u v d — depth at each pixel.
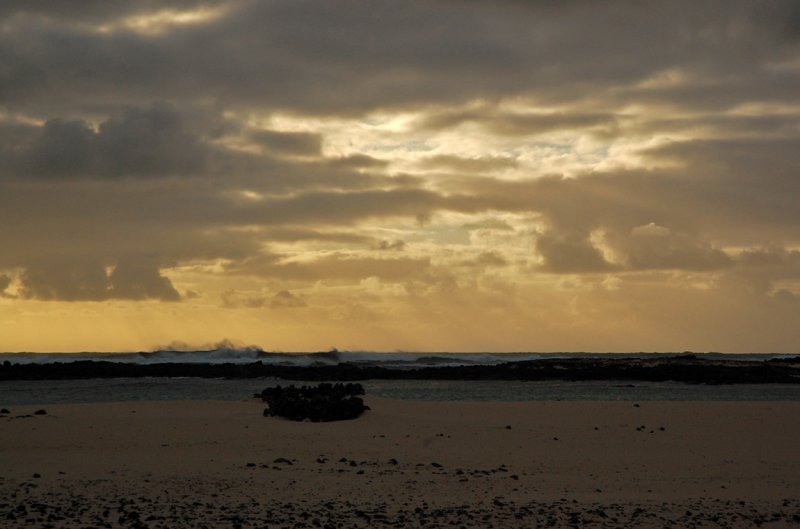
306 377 92.88
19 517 18.72
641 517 20.23
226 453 29.52
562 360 119.31
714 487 25.20
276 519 19.08
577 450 31.62
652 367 101.19
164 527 18.06
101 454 28.78
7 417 36.75
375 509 20.56
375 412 41.19
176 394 66.62
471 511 20.55
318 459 28.52
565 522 19.47
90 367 95.44
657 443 33.38
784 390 77.50
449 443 32.75
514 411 42.19
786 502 22.67
